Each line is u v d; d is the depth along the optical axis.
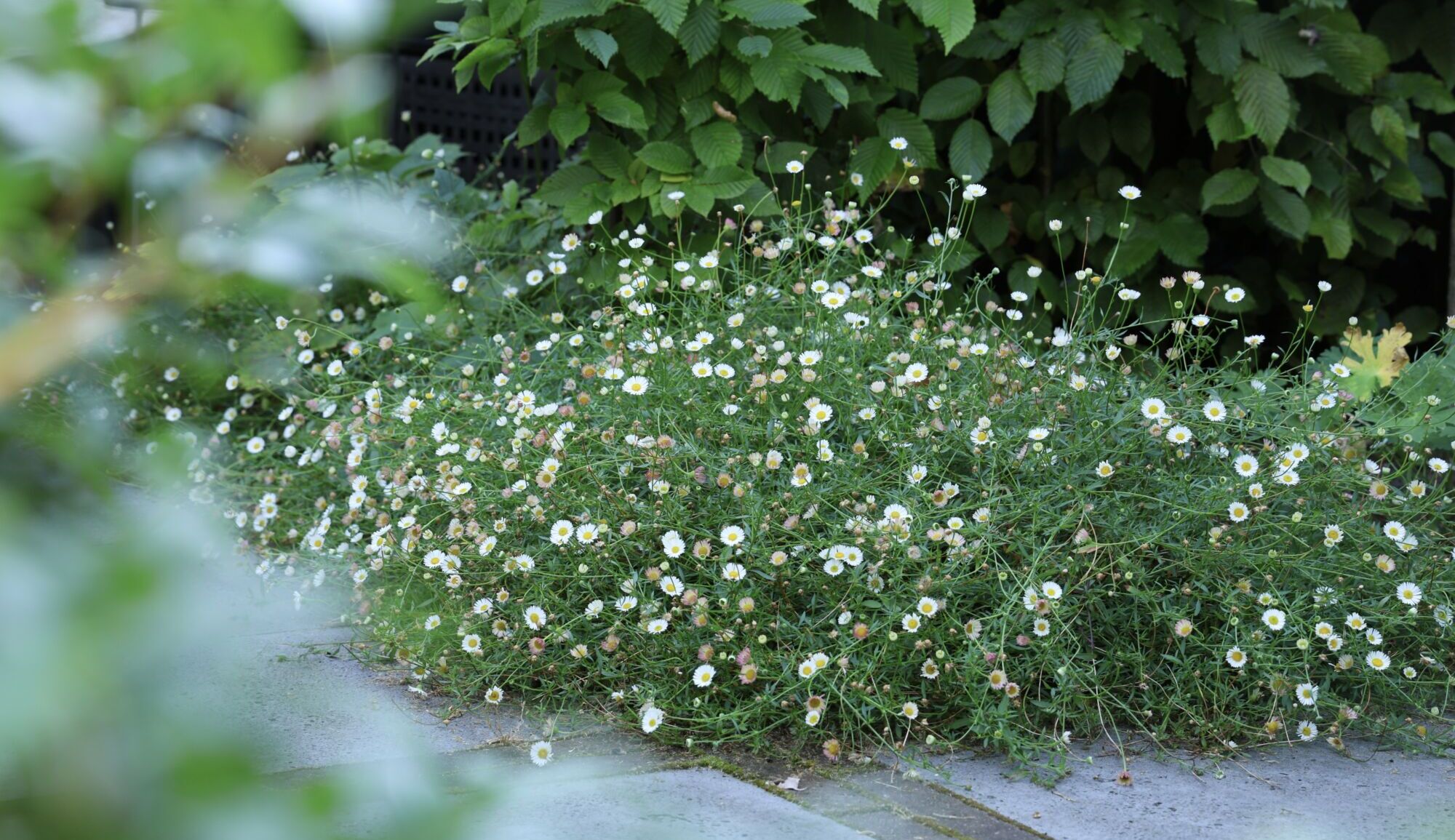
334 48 0.32
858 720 2.13
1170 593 2.29
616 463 2.50
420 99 5.56
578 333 3.05
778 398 2.63
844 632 2.13
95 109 0.33
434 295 0.45
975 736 2.15
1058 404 2.52
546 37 3.56
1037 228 3.83
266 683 2.22
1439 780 2.02
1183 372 2.76
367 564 2.76
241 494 3.33
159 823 0.29
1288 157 3.80
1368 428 2.66
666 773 1.95
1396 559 2.44
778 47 3.38
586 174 3.60
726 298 2.99
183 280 0.39
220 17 0.31
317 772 1.84
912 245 3.75
